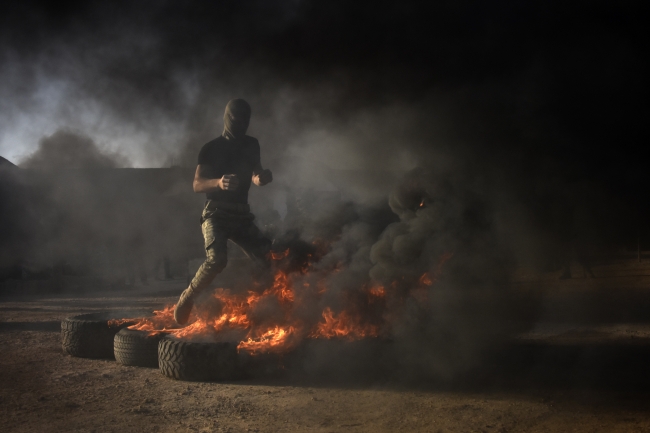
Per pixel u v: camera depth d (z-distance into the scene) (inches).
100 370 231.0
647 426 144.8
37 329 365.1
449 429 146.7
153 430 149.7
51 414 167.5
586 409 161.9
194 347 206.4
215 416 161.6
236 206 237.0
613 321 339.3
